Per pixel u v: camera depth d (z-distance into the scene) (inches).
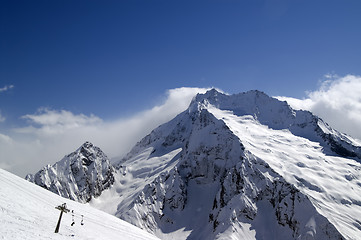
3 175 3166.8
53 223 2235.5
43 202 2901.1
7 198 2284.7
